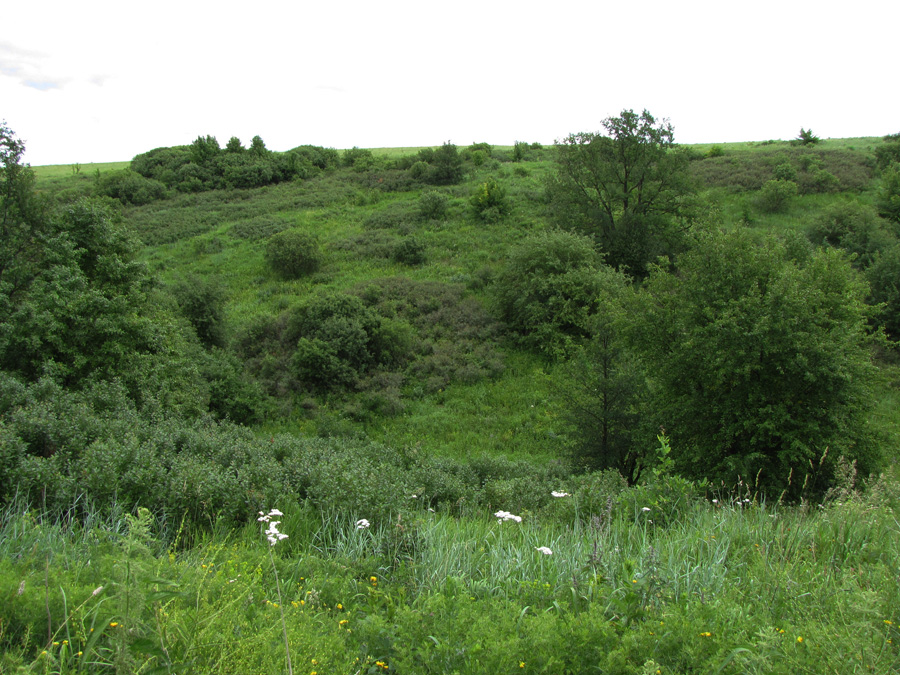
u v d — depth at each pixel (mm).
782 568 3469
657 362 11031
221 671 1932
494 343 22562
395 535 4141
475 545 4367
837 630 2404
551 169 45781
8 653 1928
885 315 21672
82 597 2375
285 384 20172
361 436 17219
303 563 3652
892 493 5211
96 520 4250
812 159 42281
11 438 4930
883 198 33531
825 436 9070
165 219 39500
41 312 11961
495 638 2252
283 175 50375
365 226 36062
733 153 50281
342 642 2369
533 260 22906
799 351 9086
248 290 28859
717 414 9969
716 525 4793
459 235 33031
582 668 2273
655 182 29938
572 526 5613
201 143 52000
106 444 5316
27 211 15203
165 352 14039
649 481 6273
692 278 10680
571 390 12562
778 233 29469
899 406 16672
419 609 2785
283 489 5348
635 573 3334
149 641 1853
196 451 6656
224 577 2945
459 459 15547
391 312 24141
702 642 2291
